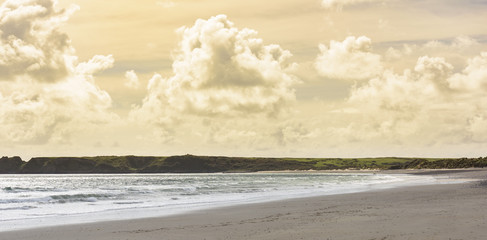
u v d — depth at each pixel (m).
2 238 15.80
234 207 28.44
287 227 16.97
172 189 57.78
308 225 17.31
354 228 15.90
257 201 33.88
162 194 46.28
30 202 35.53
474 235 13.31
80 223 20.28
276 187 61.59
